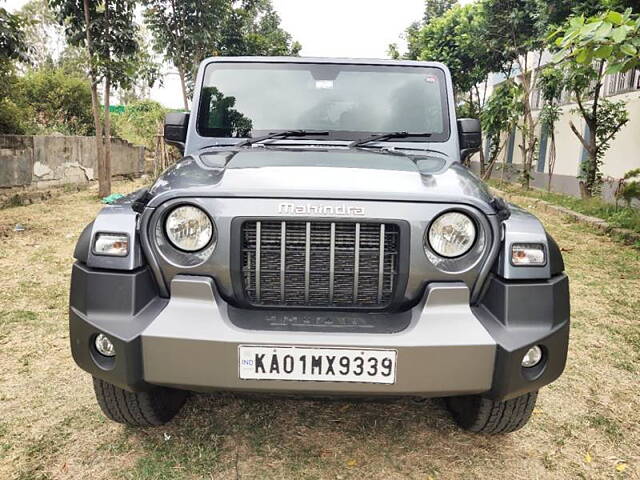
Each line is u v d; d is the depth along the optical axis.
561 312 2.19
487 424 2.56
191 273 2.17
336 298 2.21
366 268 2.20
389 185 2.24
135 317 2.12
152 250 2.18
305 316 2.19
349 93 3.38
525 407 2.47
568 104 16.00
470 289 2.19
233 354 2.07
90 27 10.88
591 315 4.62
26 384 3.16
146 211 2.19
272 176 2.31
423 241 2.15
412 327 2.10
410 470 2.46
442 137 3.27
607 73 4.30
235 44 21.98
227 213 2.15
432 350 2.05
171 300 2.16
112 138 14.88
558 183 16.48
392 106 3.35
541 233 2.21
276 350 2.06
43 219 8.57
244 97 3.39
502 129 17.73
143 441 2.62
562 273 2.30
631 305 4.89
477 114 20.84
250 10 22.34
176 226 2.18
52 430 2.70
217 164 2.61
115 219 2.22
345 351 2.06
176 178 2.40
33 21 7.68
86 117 18.45
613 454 2.64
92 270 2.19
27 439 2.62
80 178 12.84
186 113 3.46
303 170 2.41
